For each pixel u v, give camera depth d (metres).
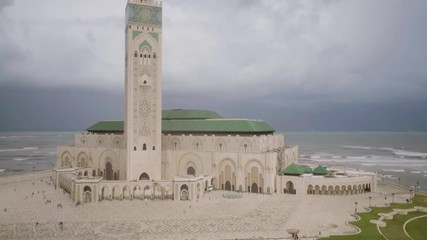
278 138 136.50
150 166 116.50
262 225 78.81
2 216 85.31
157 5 118.69
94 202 99.50
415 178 169.88
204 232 73.94
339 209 93.06
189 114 139.50
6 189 119.69
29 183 131.88
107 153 130.38
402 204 99.56
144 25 116.69
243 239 69.81
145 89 116.31
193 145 124.94
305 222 81.19
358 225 78.56
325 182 110.12
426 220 83.38
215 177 119.25
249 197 106.94
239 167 115.50
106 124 142.38
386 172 191.12
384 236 71.12
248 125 122.81
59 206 94.94
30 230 74.56
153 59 117.50
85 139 140.38
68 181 114.12
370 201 99.88
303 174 118.31
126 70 118.31
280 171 123.69
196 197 104.31
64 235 71.44
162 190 106.06
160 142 117.94
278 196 108.38
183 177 105.31
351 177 113.12
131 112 114.75
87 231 74.06
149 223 79.94
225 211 90.50
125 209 92.12
